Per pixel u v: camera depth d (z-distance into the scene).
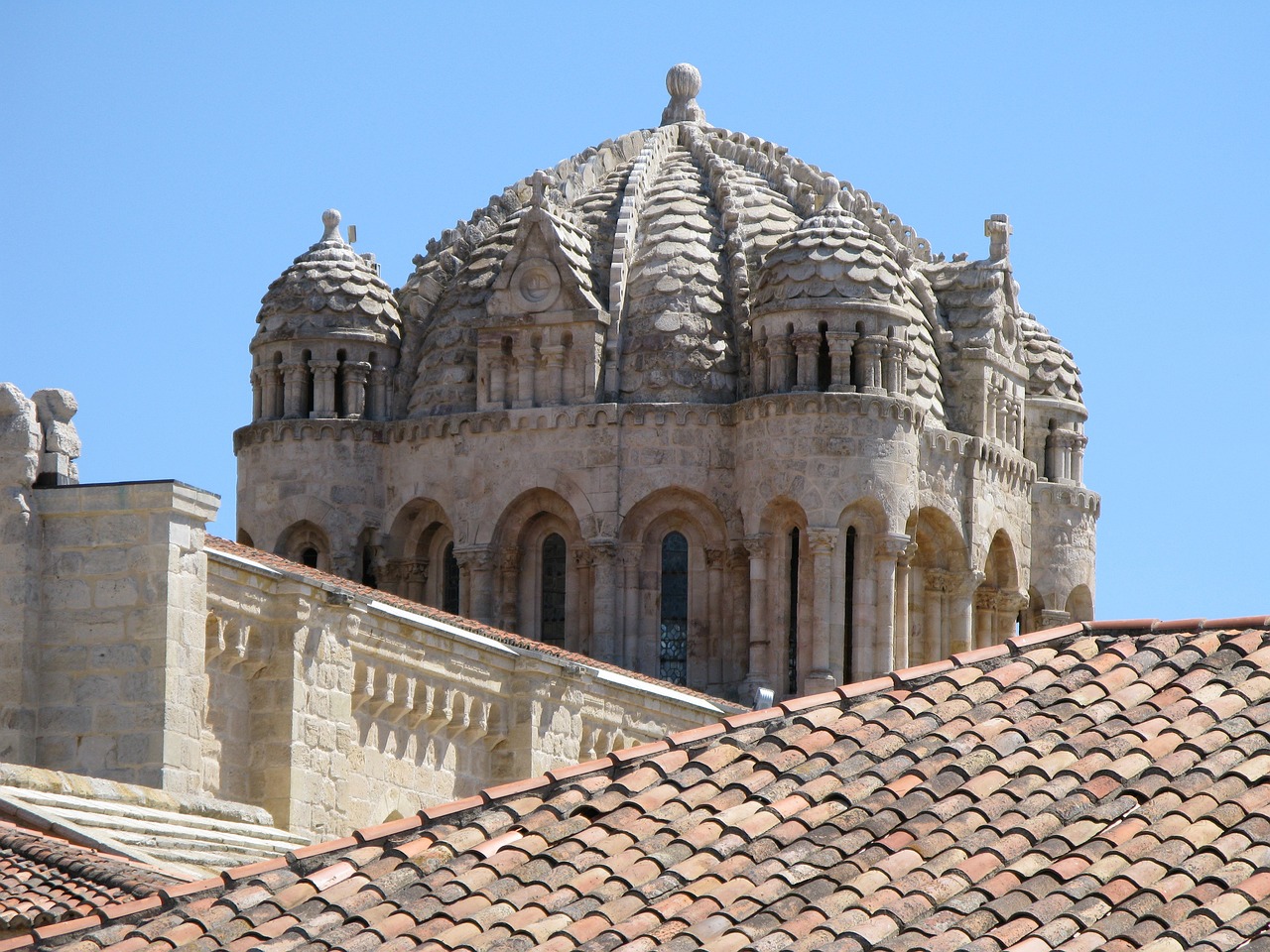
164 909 68.00
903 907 63.75
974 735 72.31
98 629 115.62
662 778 71.88
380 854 69.31
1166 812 67.12
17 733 113.81
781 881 65.69
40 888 86.62
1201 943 61.22
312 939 65.31
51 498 116.31
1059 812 67.56
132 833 101.62
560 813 70.44
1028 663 77.38
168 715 114.88
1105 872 64.56
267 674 128.38
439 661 142.75
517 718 150.12
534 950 63.88
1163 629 78.94
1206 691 74.06
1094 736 71.69
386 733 138.75
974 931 62.69
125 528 116.12
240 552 147.12
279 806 126.88
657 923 64.56
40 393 118.31
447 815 70.88
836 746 72.75
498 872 67.69
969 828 67.31
